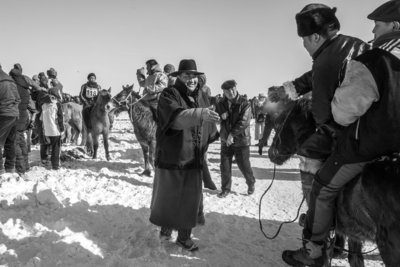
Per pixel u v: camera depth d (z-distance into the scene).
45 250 3.62
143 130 8.27
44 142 8.45
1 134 6.59
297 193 7.93
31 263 3.33
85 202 5.21
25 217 4.39
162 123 3.87
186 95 4.00
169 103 3.80
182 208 4.07
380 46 2.61
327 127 3.22
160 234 4.45
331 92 3.18
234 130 7.02
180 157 3.99
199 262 4.06
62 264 3.46
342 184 3.01
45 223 4.22
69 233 4.02
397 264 2.53
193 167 4.05
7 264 3.33
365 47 3.19
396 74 2.42
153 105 8.12
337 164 2.95
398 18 2.75
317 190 3.16
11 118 6.62
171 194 4.05
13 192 5.10
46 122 8.18
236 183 8.78
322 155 3.48
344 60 3.12
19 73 7.81
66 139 14.89
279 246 4.94
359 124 2.65
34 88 8.95
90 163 9.84
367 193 2.65
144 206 5.81
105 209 5.19
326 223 3.26
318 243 3.37
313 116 3.81
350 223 3.13
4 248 3.59
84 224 4.41
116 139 16.50
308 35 3.34
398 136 2.47
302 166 3.91
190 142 4.02
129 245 4.16
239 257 4.45
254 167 11.26
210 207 6.45
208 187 7.34
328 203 3.17
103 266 3.55
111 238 4.31
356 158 2.77
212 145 17.17
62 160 9.98
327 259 3.51
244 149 7.36
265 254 4.65
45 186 4.90
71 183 6.76
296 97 4.01
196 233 5.03
